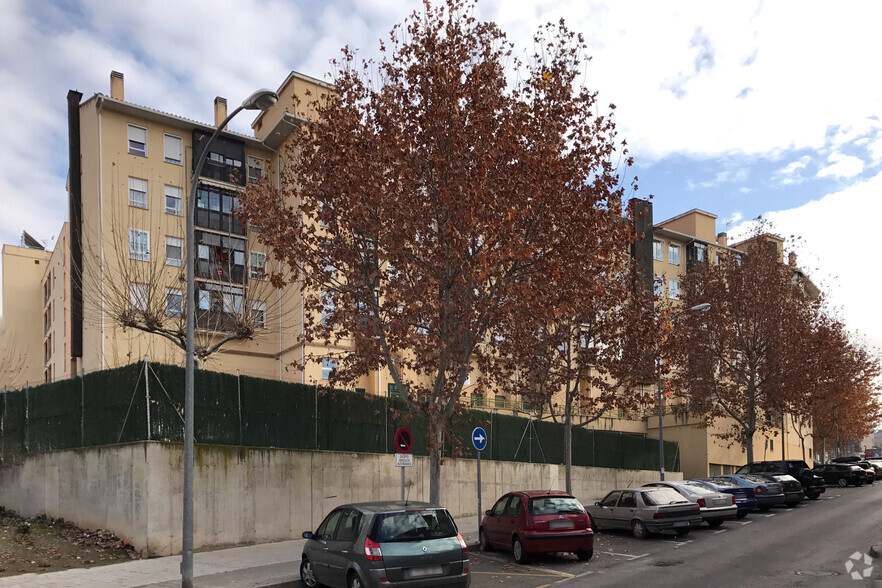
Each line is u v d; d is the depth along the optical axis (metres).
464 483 23.62
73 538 15.52
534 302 14.84
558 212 15.79
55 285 45.34
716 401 38.50
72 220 34.16
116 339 29.69
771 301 34.53
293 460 17.78
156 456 14.80
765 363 34.69
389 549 10.08
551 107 16.28
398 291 15.93
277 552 15.37
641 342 22.34
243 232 35.78
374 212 15.93
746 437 36.78
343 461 19.17
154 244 33.25
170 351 31.34
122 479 15.23
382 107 16.56
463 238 15.05
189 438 11.88
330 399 19.38
